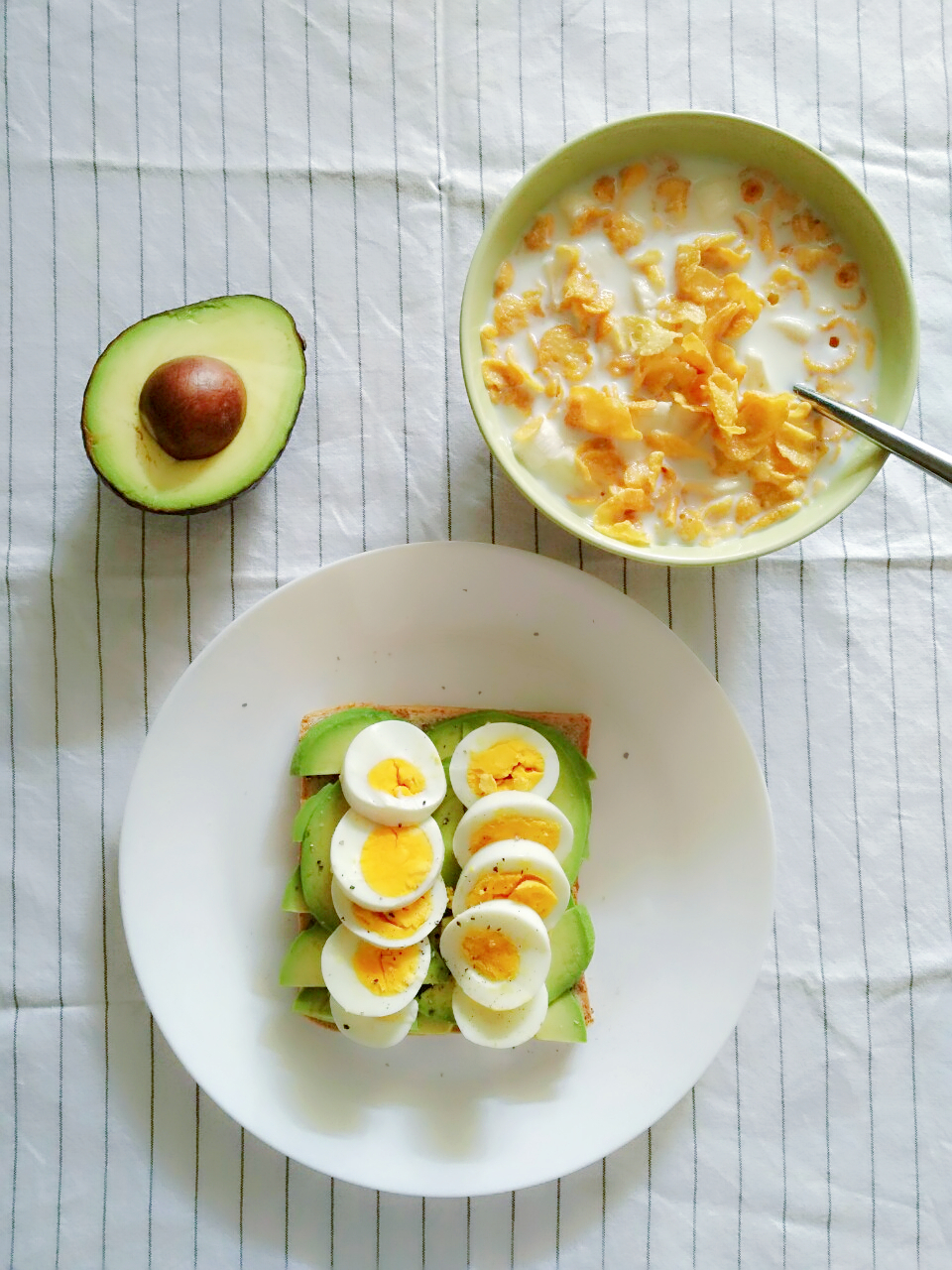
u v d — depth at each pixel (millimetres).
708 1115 415
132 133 407
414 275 412
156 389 352
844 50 425
